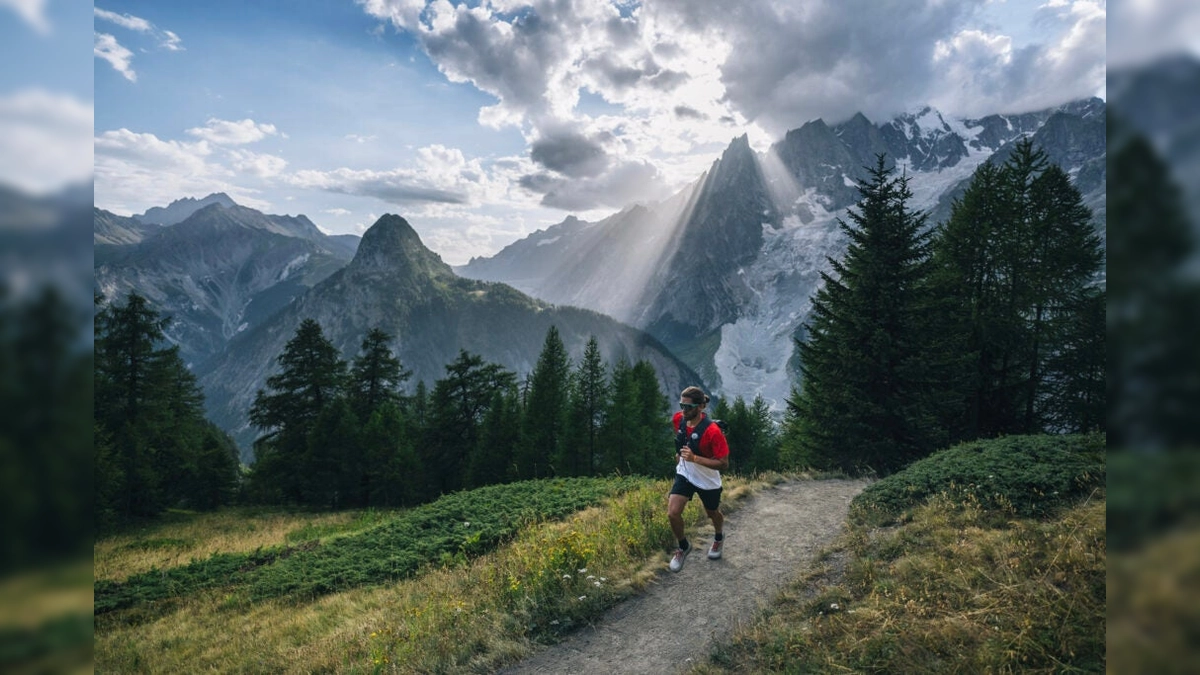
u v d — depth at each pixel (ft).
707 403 26.17
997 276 83.20
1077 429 77.56
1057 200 80.53
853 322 65.10
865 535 26.14
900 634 16.44
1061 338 76.18
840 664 15.78
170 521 113.19
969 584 18.47
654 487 45.88
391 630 26.07
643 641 20.38
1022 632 14.39
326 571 45.37
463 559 39.60
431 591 32.17
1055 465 26.37
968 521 24.17
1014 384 81.92
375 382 150.71
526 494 55.67
